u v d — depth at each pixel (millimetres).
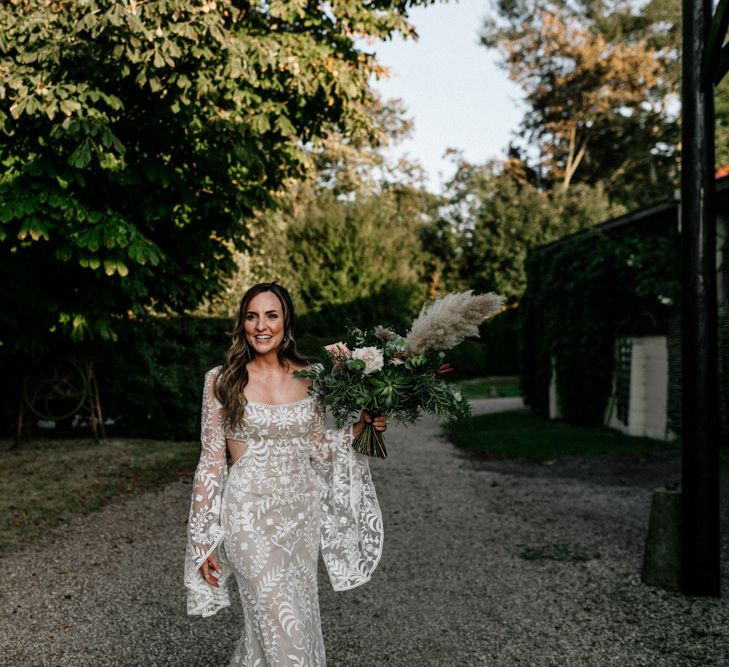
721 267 10578
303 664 2422
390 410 2734
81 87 6211
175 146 7434
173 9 6016
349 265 25562
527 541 5727
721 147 29438
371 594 4449
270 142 8711
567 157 38406
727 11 3836
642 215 11984
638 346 12352
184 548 5434
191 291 9070
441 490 8000
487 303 2689
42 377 10453
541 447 11211
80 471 8500
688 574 4410
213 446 2662
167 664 3418
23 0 6547
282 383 2734
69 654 3521
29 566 4965
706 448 4363
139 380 11250
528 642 3701
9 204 6188
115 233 6504
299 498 2658
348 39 9062
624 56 33844
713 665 3416
